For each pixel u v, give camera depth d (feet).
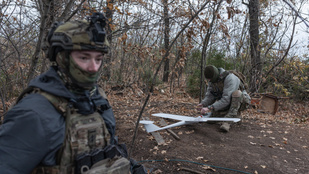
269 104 20.61
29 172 3.29
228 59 28.78
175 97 26.99
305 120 19.94
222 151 11.55
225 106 14.29
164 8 15.11
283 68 28.32
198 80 28.58
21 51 13.15
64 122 3.45
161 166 10.00
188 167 9.95
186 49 17.87
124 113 18.40
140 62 25.18
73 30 3.38
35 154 3.19
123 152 4.63
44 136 3.19
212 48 28.91
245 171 9.84
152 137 12.86
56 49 3.56
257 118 18.58
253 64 27.12
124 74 27.32
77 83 3.53
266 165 10.48
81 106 3.56
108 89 25.03
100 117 3.82
